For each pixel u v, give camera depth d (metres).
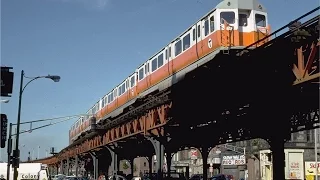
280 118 24.98
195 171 78.00
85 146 67.75
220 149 69.19
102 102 56.72
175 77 30.73
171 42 32.12
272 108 22.98
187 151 83.00
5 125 20.55
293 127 25.84
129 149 53.22
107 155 67.25
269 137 26.73
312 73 15.62
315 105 22.70
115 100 48.88
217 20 25.41
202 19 27.27
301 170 52.78
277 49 16.78
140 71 39.59
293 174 52.47
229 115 26.36
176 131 32.81
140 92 39.16
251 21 25.72
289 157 52.78
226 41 24.91
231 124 30.08
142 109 33.56
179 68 30.44
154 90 35.28
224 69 21.03
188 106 26.89
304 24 15.22
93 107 63.47
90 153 66.88
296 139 53.31
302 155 53.12
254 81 19.33
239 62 19.50
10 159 35.00
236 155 64.00
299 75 15.77
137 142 45.78
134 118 36.62
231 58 20.56
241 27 25.67
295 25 16.33
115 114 48.16
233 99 21.69
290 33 15.60
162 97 29.28
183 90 26.17
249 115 26.17
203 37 26.95
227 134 35.00
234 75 20.36
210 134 35.16
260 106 22.66
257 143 57.97
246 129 31.62
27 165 45.75
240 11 25.77
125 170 119.00
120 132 43.38
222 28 25.19
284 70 17.06
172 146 40.31
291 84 17.00
